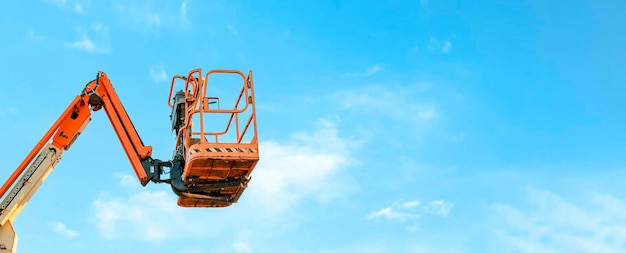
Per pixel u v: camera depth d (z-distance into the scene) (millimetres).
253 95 15516
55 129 15461
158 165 16031
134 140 16078
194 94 16672
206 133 16375
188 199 16188
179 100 16922
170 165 16078
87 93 16047
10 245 14461
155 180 15875
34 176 15000
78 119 15844
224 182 15586
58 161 15516
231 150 14719
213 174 15242
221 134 16688
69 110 15688
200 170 14977
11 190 14750
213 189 15750
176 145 16391
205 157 14461
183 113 16812
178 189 15766
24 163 14984
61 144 15570
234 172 15273
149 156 16062
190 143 16109
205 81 15539
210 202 16516
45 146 15367
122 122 16188
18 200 14648
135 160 15938
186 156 15109
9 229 14570
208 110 15297
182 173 15977
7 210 14461
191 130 16672
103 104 16359
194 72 16422
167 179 15898
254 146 14883
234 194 16281
